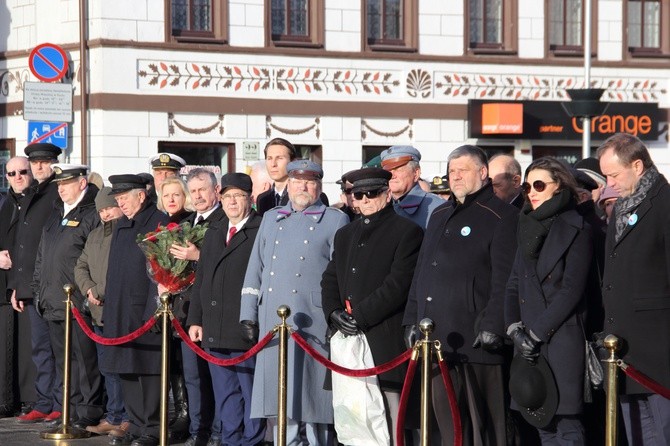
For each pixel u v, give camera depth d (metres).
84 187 12.52
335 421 9.27
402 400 8.49
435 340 8.45
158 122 22.83
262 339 9.55
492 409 8.70
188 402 11.05
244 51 23.31
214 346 10.30
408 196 10.38
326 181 23.92
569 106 21.91
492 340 8.41
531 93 25.19
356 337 9.16
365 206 9.34
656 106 25.72
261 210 11.84
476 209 8.81
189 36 23.03
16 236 13.20
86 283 11.73
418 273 8.94
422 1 24.52
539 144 25.33
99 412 12.22
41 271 12.48
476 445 8.69
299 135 23.80
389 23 24.47
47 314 12.35
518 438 9.09
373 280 9.19
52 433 11.73
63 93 17.12
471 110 24.62
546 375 8.05
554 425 8.23
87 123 22.58
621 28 25.72
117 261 11.30
